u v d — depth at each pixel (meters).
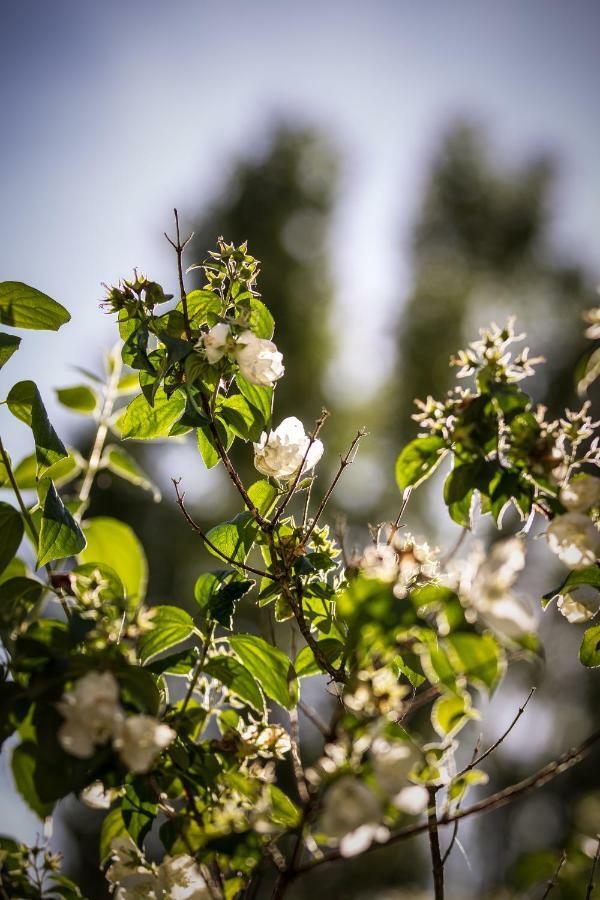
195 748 0.81
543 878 1.14
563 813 2.77
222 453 0.86
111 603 0.78
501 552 0.73
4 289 0.88
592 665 0.88
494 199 5.26
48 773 0.74
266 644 0.84
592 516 0.83
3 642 0.76
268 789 0.80
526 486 0.82
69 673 0.74
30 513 0.94
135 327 0.86
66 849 2.47
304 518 0.86
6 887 0.79
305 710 0.83
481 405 0.81
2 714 0.74
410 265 5.13
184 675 0.86
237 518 0.88
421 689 1.09
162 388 0.89
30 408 0.89
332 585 0.87
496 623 0.72
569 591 0.85
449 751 0.74
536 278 5.06
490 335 0.83
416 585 0.82
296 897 2.29
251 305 0.87
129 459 1.09
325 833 0.71
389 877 2.32
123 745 0.72
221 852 0.76
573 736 2.99
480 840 2.61
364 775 0.71
